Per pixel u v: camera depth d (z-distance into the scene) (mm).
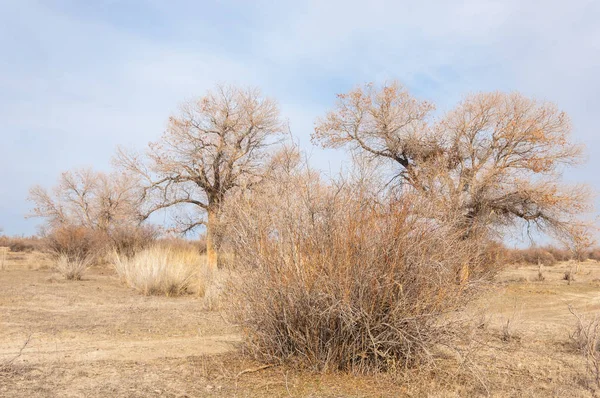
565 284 27156
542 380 6387
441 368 6367
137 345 8094
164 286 16500
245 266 6574
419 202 6398
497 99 24703
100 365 6547
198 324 10352
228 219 7008
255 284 6449
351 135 28531
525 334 9680
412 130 26750
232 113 31703
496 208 23906
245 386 5672
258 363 6574
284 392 5480
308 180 6547
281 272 6312
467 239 6738
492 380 6246
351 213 6266
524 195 24375
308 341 6215
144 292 16531
